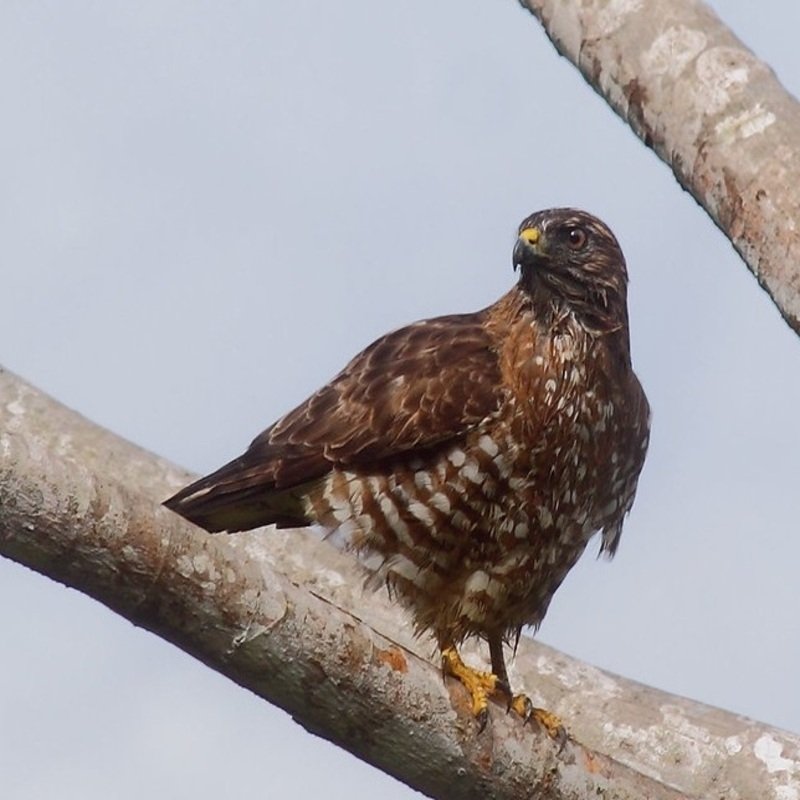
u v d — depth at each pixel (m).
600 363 12.78
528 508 12.59
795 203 10.74
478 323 12.98
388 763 9.64
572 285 12.76
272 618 8.87
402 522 12.55
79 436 13.19
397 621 13.23
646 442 13.48
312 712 9.25
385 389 12.61
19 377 13.21
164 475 13.38
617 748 12.81
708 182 11.19
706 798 11.71
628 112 11.73
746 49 11.35
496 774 9.85
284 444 12.77
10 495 8.23
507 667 13.25
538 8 12.33
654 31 11.58
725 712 12.86
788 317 10.73
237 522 13.20
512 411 12.51
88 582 8.52
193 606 8.69
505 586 12.70
